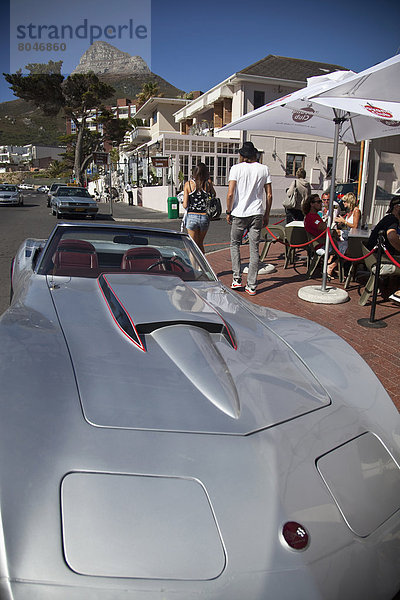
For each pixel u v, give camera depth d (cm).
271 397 153
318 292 546
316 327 231
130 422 129
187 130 2969
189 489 113
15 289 304
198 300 224
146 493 109
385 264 503
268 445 130
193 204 603
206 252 920
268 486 118
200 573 99
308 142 2255
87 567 95
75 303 213
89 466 113
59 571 94
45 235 1180
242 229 564
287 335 213
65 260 274
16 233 1212
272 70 2273
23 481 106
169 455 120
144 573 96
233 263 582
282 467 125
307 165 2277
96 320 193
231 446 127
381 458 144
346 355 199
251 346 189
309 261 703
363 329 441
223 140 2128
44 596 91
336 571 109
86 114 4428
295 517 113
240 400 148
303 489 121
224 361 169
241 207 543
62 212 1722
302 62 2516
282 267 776
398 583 121
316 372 179
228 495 113
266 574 102
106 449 118
